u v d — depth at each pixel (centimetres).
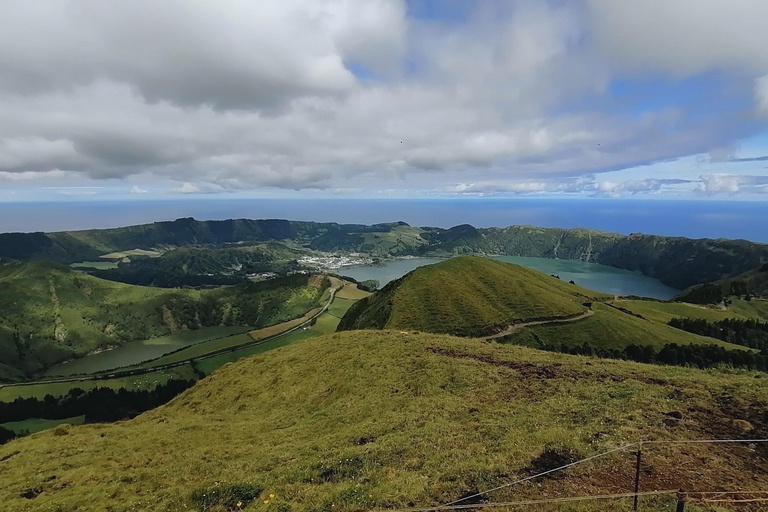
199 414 4034
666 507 1193
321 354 4484
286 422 2995
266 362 4959
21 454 2611
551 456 1577
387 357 3762
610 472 1434
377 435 2186
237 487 1698
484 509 1278
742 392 1983
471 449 1742
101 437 2939
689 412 1878
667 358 7862
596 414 1966
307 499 1509
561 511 1225
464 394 2633
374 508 1369
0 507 1831
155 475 2052
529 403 2292
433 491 1420
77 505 1777
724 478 1359
